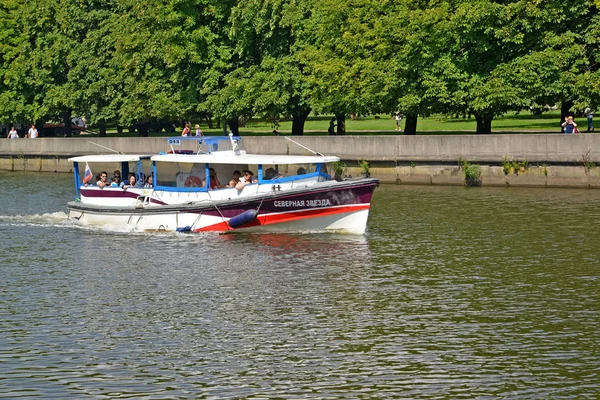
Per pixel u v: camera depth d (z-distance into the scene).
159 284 31.06
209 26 72.62
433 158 55.91
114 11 83.19
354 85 61.56
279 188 39.34
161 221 40.78
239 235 39.16
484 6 56.16
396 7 60.50
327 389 21.61
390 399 21.02
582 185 51.22
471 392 21.33
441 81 57.53
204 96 73.12
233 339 25.06
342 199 38.31
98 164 43.59
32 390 21.77
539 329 25.41
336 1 62.91
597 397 20.97
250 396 21.31
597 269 31.80
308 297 29.02
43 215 46.34
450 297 28.67
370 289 29.78
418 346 24.25
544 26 55.91
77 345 24.77
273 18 66.38
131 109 76.06
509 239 37.03
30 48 85.94
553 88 54.69
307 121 104.25
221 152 41.50
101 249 37.16
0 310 28.09
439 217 42.56
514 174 53.22
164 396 21.38
